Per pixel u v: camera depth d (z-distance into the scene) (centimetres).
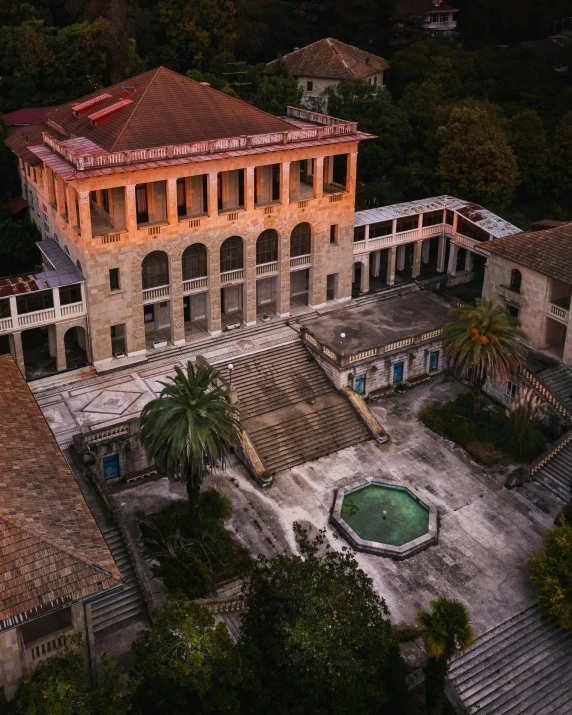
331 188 7000
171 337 6350
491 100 10812
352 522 5044
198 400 4375
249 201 6181
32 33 9069
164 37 10556
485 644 4262
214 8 10338
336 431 5850
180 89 6297
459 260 8244
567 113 9700
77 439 5031
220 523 4962
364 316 6856
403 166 9312
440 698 3812
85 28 9394
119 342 6381
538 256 6197
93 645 3522
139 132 5844
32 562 3178
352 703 3347
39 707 2948
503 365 5525
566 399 5875
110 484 5269
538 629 4378
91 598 3388
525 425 5600
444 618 3734
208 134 6050
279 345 6406
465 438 5841
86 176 5331
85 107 6525
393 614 4384
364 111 9375
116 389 5778
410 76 10788
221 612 4262
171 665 3281
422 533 4959
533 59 11650
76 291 5819
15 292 5534
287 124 6388
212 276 6269
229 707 3297
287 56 10688
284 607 3481
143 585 4281
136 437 5234
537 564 4444
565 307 6156
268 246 6619
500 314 5688
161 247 5906
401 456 5678
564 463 5472
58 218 6225
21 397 4378
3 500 3419
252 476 5422
